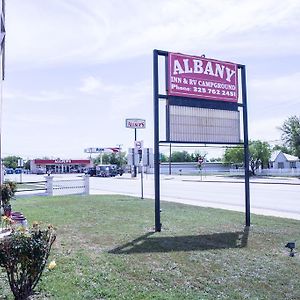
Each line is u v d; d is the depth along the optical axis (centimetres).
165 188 3105
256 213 1406
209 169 8850
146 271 624
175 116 1067
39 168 9062
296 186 3192
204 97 1107
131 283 567
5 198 1349
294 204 1792
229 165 8769
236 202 1908
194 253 744
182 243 834
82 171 9281
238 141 1163
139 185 3622
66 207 1498
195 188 3091
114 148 8900
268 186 3225
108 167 6375
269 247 811
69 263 652
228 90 1148
